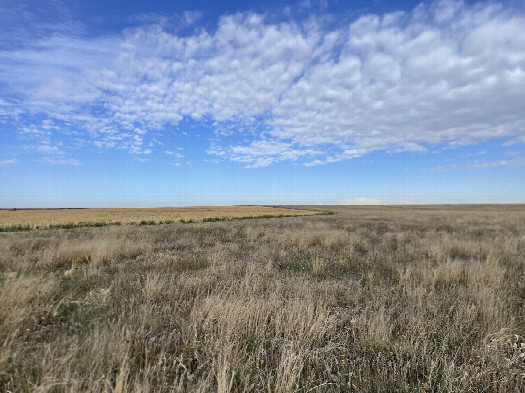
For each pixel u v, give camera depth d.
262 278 5.71
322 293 4.84
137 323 3.43
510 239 11.36
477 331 3.36
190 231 16.44
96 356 2.46
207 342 2.95
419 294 4.47
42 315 3.65
